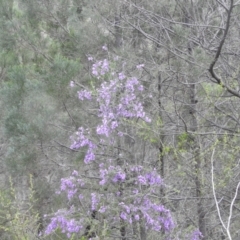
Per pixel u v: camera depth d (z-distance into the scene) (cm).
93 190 729
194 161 636
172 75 708
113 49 809
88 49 864
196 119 701
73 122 803
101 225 693
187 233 681
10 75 744
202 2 668
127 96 661
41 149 766
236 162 696
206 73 641
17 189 870
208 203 732
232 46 671
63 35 920
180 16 685
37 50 858
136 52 768
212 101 674
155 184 659
